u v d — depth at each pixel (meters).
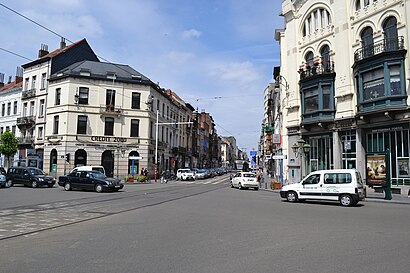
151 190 25.06
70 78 39.97
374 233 8.44
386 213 12.77
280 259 5.98
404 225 9.74
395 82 21.61
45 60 42.50
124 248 6.77
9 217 10.84
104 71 42.56
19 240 7.54
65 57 44.12
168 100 52.25
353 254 6.34
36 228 8.95
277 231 8.66
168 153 52.03
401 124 21.56
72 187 23.30
